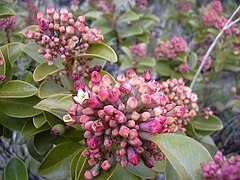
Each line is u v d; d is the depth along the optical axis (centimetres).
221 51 25
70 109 12
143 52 24
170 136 11
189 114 17
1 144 19
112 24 25
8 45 17
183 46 23
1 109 15
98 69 15
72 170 13
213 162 11
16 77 17
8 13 17
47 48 14
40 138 16
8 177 15
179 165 11
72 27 14
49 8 14
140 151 11
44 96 14
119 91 12
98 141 12
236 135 25
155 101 12
